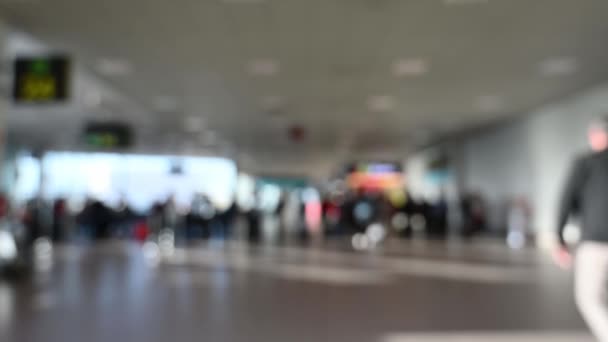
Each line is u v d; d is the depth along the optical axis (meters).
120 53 9.34
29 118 16.75
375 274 8.63
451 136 19.38
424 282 7.75
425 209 19.33
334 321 5.09
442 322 5.05
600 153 3.42
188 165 26.98
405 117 15.50
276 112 14.88
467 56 9.35
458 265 9.94
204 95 12.81
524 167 15.41
